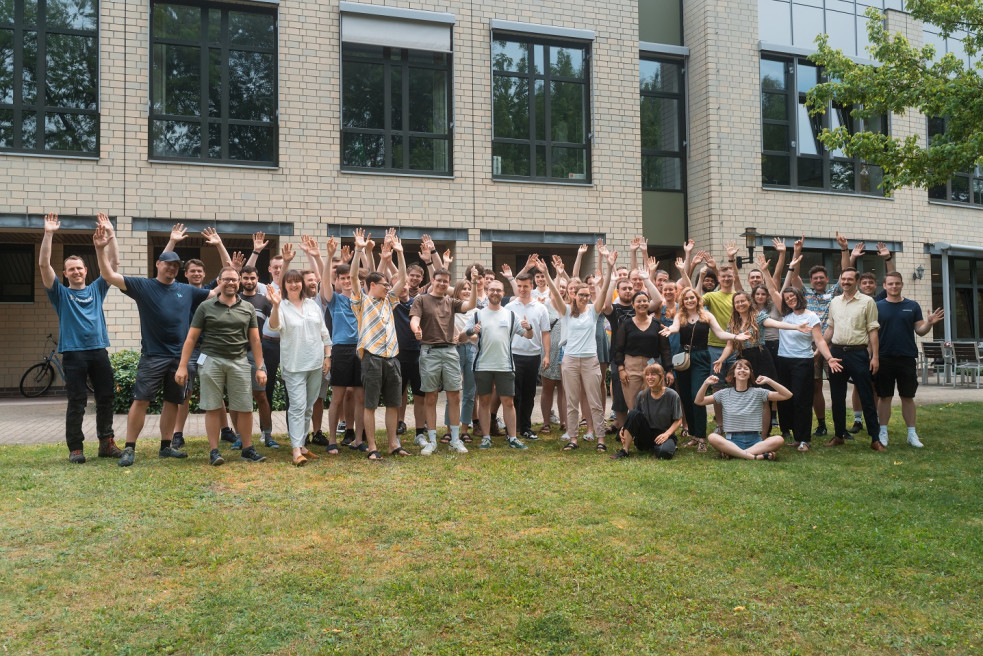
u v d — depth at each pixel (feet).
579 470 23.24
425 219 47.52
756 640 12.01
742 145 54.85
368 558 15.38
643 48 55.01
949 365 54.49
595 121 51.31
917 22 61.36
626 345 27.71
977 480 22.00
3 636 11.98
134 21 42.50
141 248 42.14
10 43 41.06
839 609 13.09
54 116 41.47
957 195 64.23
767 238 55.16
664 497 19.92
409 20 47.50
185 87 43.78
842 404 28.19
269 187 44.55
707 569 14.82
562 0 50.85
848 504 19.24
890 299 28.04
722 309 29.40
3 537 16.38
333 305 26.48
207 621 12.49
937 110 34.81
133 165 42.22
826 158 57.57
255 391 26.86
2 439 29.25
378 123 47.21
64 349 23.71
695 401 26.84
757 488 20.84
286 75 45.06
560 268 32.27
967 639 12.01
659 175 56.24
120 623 12.44
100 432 24.44
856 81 35.83
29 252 51.57
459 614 12.85
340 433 30.01
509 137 50.01
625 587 13.91
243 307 24.21
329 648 11.68
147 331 24.25
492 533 16.97
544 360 29.63
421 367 26.61
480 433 30.32
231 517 17.98
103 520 17.60
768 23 56.49
